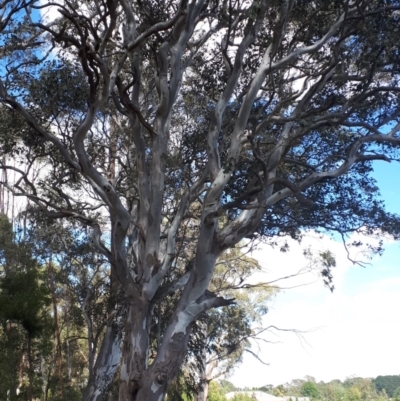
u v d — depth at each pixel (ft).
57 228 72.59
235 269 85.05
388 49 40.86
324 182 49.57
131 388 40.40
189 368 68.74
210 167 44.09
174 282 45.70
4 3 38.96
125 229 40.50
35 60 47.83
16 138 50.01
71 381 90.12
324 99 46.98
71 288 74.02
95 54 35.50
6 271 76.13
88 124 37.06
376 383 340.18
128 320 43.06
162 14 43.96
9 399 63.00
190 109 55.88
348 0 40.68
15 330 65.10
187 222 60.85
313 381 299.38
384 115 46.73
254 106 49.19
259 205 39.52
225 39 45.78
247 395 209.26
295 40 46.39
